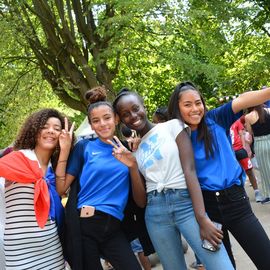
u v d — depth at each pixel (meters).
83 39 12.72
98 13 12.80
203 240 2.72
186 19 10.81
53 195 3.11
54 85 13.60
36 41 12.78
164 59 11.54
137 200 3.10
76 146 3.25
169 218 2.90
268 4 14.66
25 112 14.38
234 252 5.04
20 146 3.17
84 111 13.27
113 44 11.33
